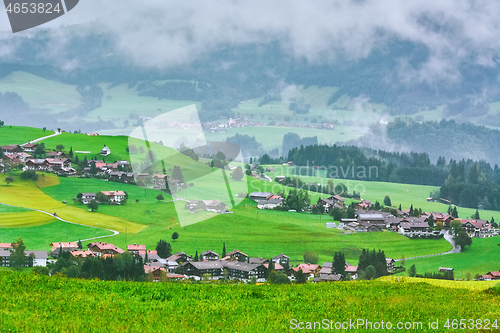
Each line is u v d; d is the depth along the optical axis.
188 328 24.42
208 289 35.81
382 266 123.19
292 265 130.00
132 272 95.12
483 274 128.88
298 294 36.00
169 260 119.12
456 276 126.06
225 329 24.70
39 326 22.88
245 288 37.31
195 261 119.31
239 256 131.00
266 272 112.56
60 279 34.78
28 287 30.72
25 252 110.12
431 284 47.78
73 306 27.03
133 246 127.94
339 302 33.19
